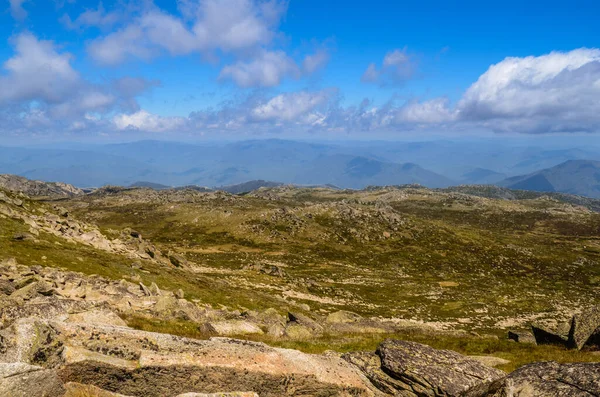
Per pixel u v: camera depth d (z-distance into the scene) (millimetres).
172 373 13484
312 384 15547
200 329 28734
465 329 80688
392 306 103625
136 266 73188
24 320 13578
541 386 15422
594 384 14414
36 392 10969
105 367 12703
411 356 17672
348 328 43125
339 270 159875
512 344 31703
